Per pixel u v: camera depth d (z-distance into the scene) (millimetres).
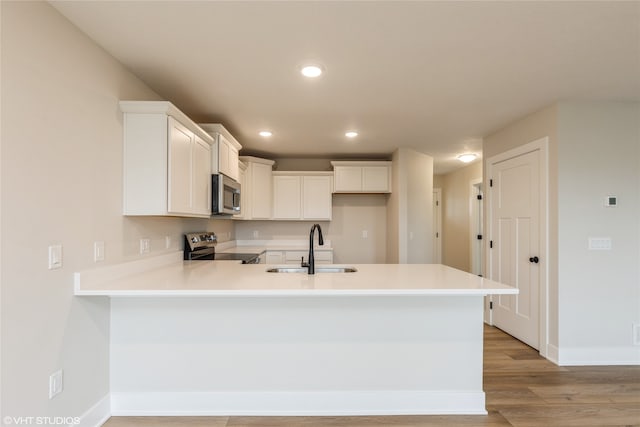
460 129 3730
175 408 2146
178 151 2299
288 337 2184
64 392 1705
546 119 3027
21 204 1439
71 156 1719
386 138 4152
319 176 5176
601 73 2350
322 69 2283
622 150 2914
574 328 2891
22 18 1438
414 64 2211
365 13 1667
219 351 2168
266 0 1560
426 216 5102
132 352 2141
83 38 1814
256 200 4750
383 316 2197
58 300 1643
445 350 2205
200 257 3281
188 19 1706
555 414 2145
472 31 1831
